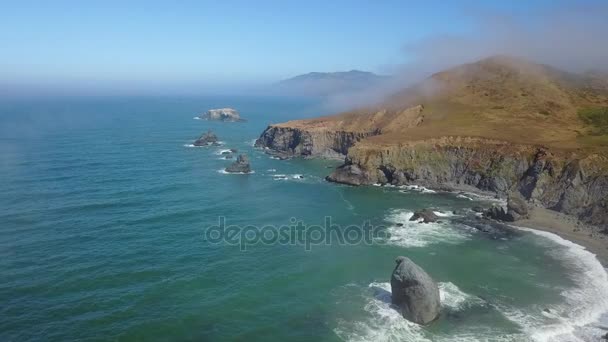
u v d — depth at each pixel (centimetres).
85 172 11150
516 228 7312
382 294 5094
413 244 6644
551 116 12269
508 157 9681
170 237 6825
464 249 6444
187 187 9969
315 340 4253
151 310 4738
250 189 9925
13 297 4894
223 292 5147
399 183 10400
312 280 5459
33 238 6612
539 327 4416
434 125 12500
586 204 7962
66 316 4572
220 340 4256
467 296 5038
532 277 5525
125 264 5825
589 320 4556
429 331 4372
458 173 10281
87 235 6812
